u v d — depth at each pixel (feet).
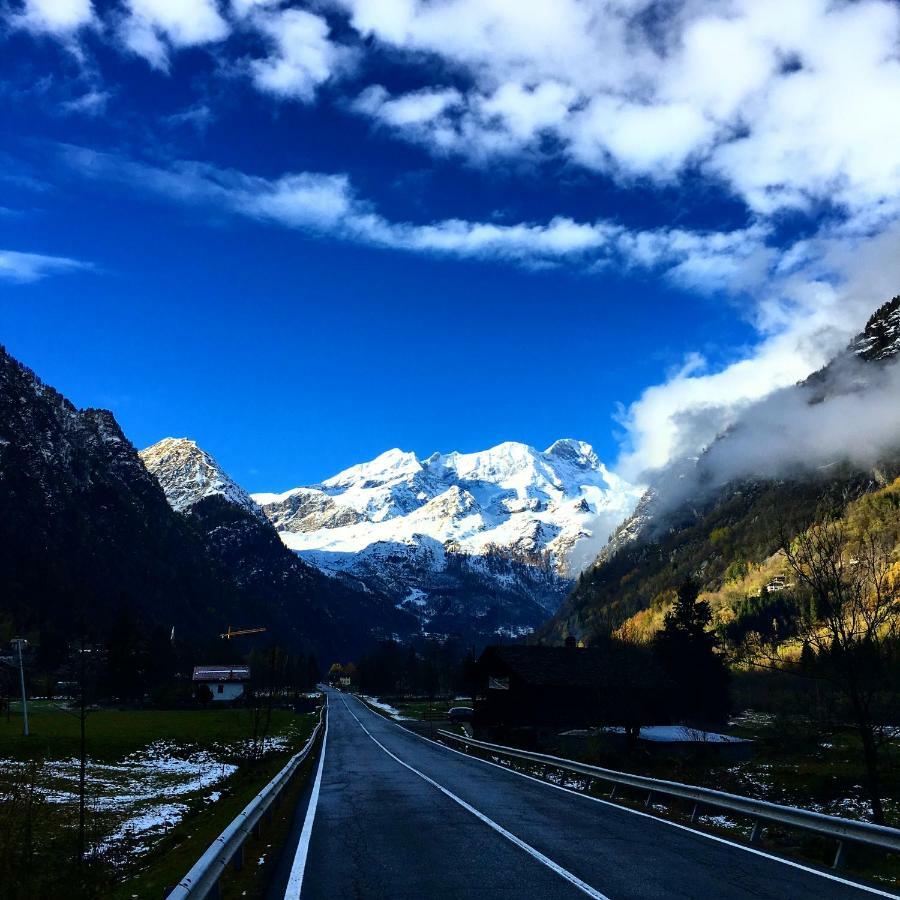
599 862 38.09
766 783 94.43
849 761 113.50
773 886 32.94
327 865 37.76
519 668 199.52
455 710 295.48
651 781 61.05
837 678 61.11
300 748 147.54
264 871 36.63
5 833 40.86
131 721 198.90
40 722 176.35
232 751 152.87
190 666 471.62
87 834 67.10
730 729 197.47
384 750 141.59
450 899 30.71
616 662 208.23
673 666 240.94
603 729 161.89
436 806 60.80
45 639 347.15
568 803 62.80
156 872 41.24
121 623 334.85
